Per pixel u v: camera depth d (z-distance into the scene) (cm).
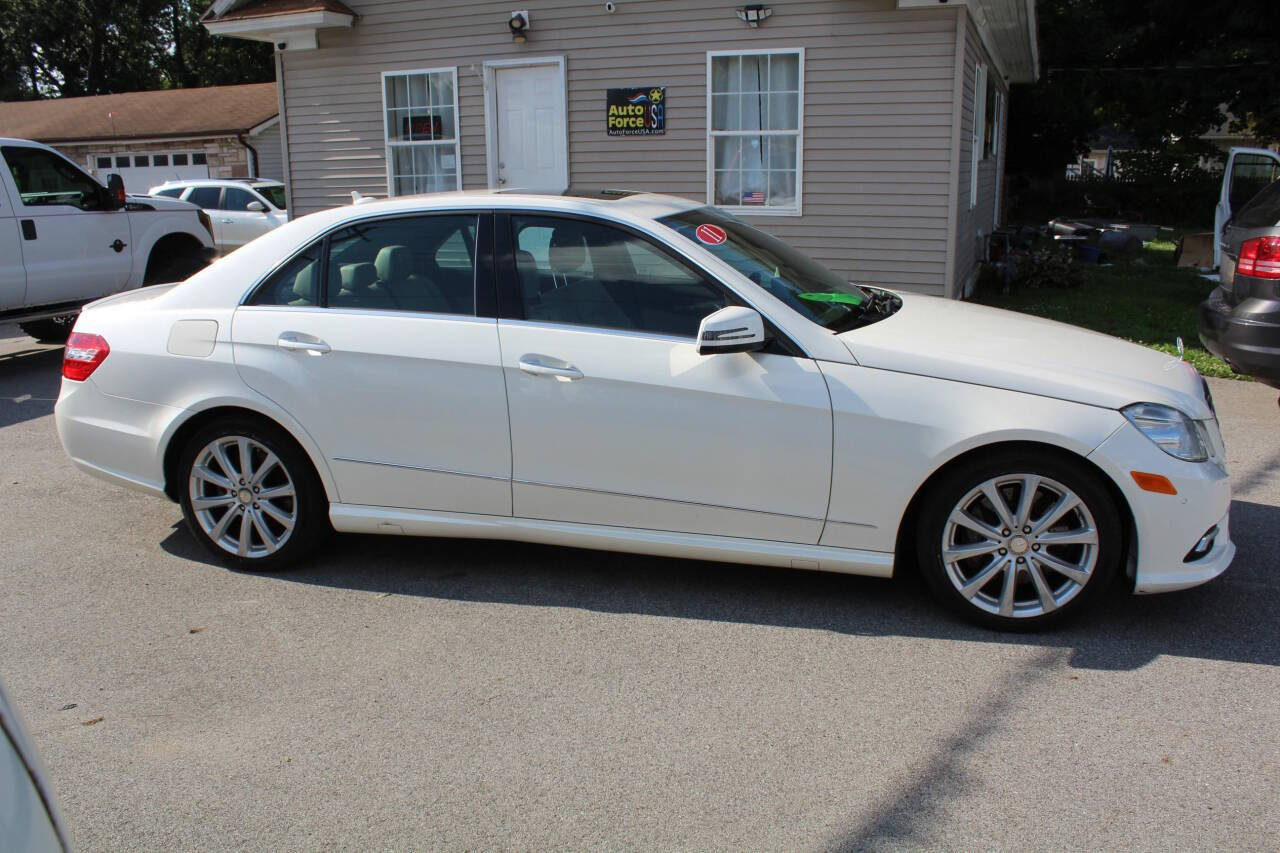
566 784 300
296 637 398
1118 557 377
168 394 454
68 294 940
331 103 1243
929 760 308
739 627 400
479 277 425
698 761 310
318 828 283
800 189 1082
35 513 554
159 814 290
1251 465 595
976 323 435
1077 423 367
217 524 463
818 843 272
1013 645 380
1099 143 3681
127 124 2789
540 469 416
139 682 365
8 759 150
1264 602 413
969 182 1222
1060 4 2753
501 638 394
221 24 1198
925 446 377
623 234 415
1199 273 1498
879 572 395
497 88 1166
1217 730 321
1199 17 2736
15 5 4175
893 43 1020
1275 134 2770
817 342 391
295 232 453
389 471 433
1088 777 298
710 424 394
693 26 1077
